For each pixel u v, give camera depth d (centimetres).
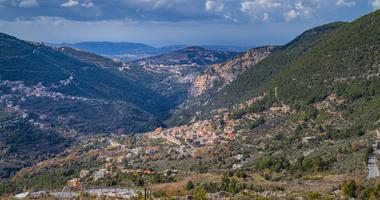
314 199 19388
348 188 19662
